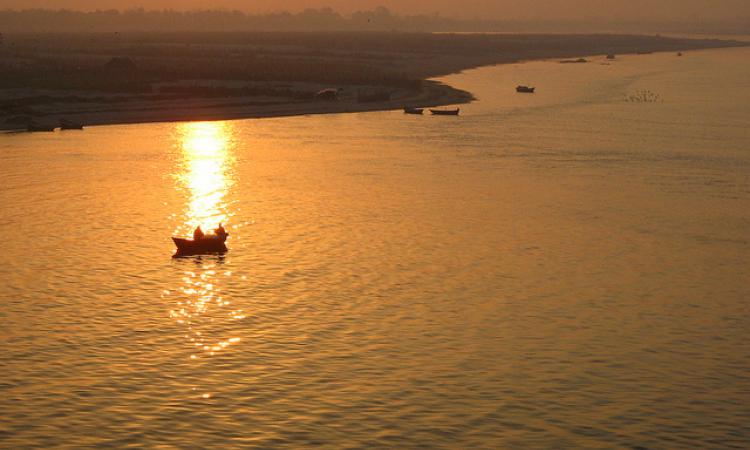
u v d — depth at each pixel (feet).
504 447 99.19
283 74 607.37
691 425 104.99
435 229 200.85
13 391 112.68
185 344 129.49
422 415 107.04
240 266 170.50
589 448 99.14
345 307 146.82
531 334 135.13
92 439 100.53
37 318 140.05
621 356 126.52
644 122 406.21
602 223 208.54
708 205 228.63
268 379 117.19
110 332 134.31
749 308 148.66
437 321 140.36
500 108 463.42
